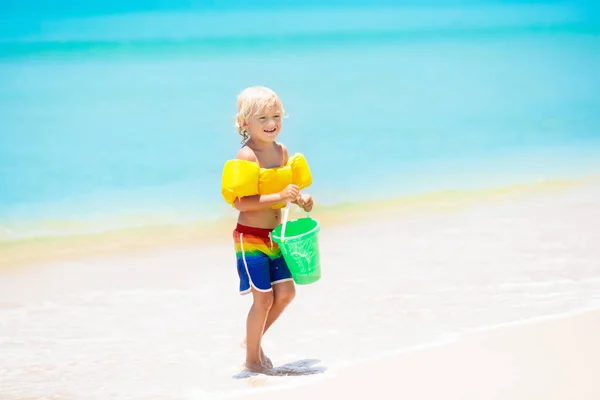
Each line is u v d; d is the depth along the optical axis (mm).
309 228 19438
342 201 36719
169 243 31500
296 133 48750
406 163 43062
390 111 55094
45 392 18391
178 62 66875
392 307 23406
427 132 49969
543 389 15625
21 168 41406
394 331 21344
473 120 53219
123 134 48000
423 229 32312
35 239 31953
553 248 29172
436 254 28844
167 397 17656
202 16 79750
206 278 27297
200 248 30859
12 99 55406
